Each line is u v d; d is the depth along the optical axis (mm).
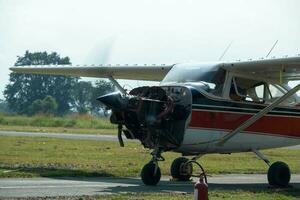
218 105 29781
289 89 32906
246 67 30125
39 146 52625
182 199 23109
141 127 28484
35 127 110188
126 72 37000
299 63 29234
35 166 36031
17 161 38531
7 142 56531
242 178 35000
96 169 35562
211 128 29562
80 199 22594
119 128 28953
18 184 27797
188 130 28828
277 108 32469
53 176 31891
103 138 73375
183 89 28688
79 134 84688
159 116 27969
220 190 27016
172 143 28766
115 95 27672
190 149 29797
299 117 33312
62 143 58031
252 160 47062
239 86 30891
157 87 28375
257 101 31359
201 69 30547
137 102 27875
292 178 36188
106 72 37719
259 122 31734
